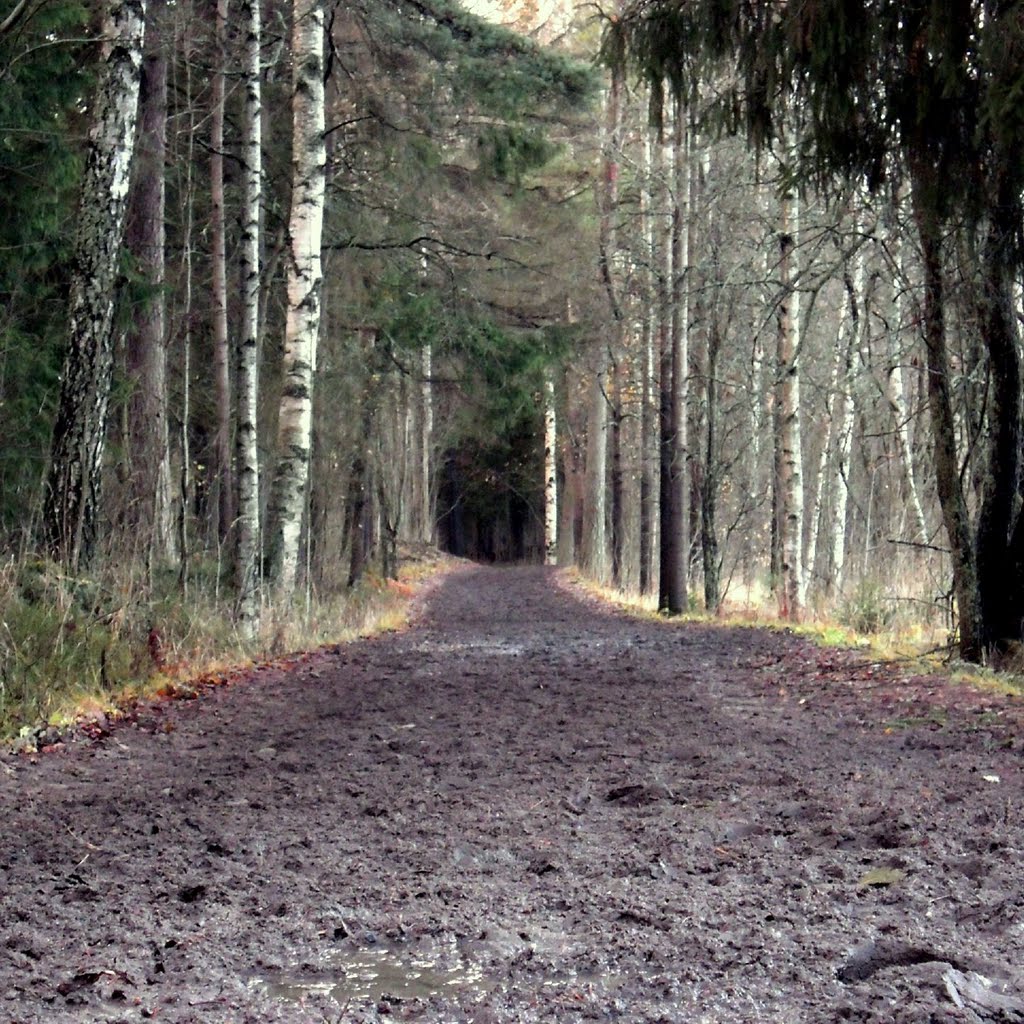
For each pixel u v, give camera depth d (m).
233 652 14.69
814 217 20.55
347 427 28.28
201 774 8.02
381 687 12.98
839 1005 3.47
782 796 6.70
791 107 12.98
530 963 4.00
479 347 24.84
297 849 5.80
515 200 25.55
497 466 76.38
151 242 17.61
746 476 32.62
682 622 23.97
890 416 24.22
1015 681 11.27
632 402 37.41
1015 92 9.25
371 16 21.64
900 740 8.70
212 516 21.62
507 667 15.13
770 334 27.70
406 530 57.78
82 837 6.13
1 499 15.23
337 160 23.22
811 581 24.27
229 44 21.00
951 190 11.08
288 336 18.30
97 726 9.80
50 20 14.70
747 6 11.28
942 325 12.53
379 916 4.62
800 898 4.65
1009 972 3.73
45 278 16.22
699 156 23.91
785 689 12.34
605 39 11.99
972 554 12.75
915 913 4.41
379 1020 3.50
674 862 5.35
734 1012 3.46
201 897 4.96
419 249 23.39
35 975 3.92
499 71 22.36
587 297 27.78
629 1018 3.46
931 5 10.06
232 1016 3.54
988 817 5.92
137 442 16.97
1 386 14.72
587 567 46.00
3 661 9.92
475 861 5.50
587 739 9.10
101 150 12.30
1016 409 12.47
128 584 12.70
